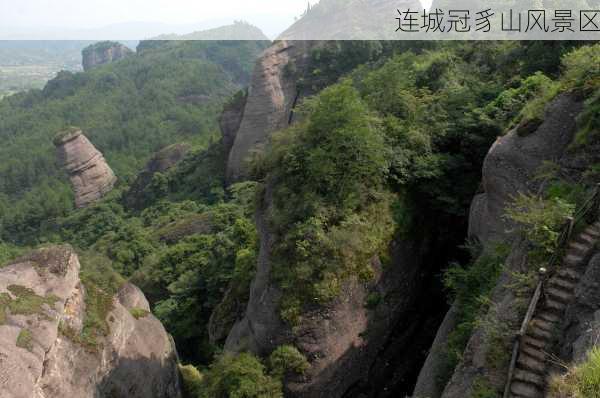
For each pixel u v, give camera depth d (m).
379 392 18.48
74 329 16.72
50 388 14.43
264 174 22.23
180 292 32.78
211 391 17.67
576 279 10.07
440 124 21.09
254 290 19.92
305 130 20.00
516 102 19.53
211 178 57.62
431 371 13.81
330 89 19.77
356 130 18.67
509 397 9.01
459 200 19.86
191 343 31.34
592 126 12.85
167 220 51.00
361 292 17.84
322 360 17.09
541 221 11.00
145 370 19.67
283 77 55.06
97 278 20.61
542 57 23.17
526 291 10.29
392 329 18.98
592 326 8.26
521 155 14.59
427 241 20.31
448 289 19.66
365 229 18.31
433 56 29.72
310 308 17.30
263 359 17.73
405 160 19.72
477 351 10.52
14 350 13.71
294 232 18.20
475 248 16.34
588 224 10.80
